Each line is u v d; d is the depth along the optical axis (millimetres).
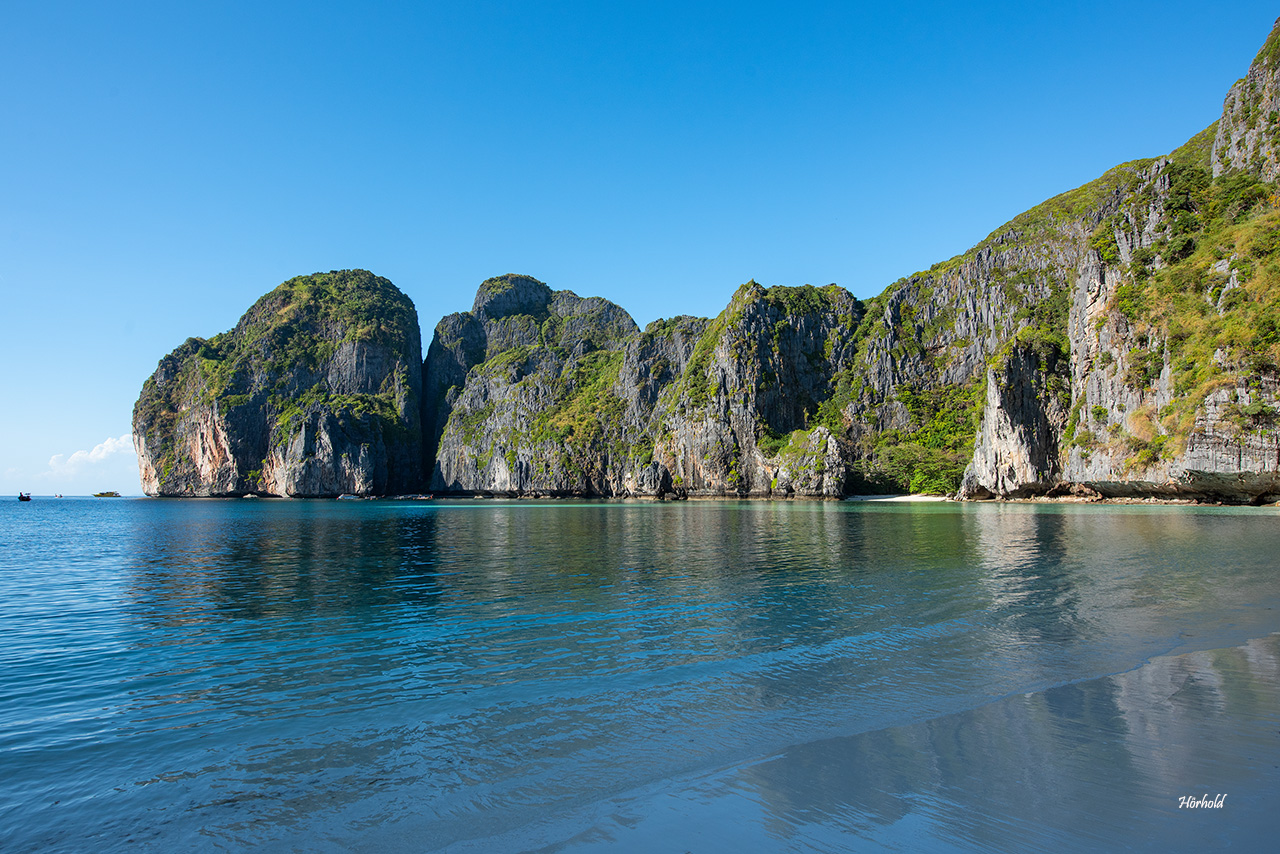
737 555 35938
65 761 9781
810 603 21062
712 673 13469
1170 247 91500
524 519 82938
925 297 182500
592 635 17109
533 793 8430
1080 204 170250
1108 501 96375
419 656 15344
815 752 9438
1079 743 9547
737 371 175375
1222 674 12789
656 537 50281
